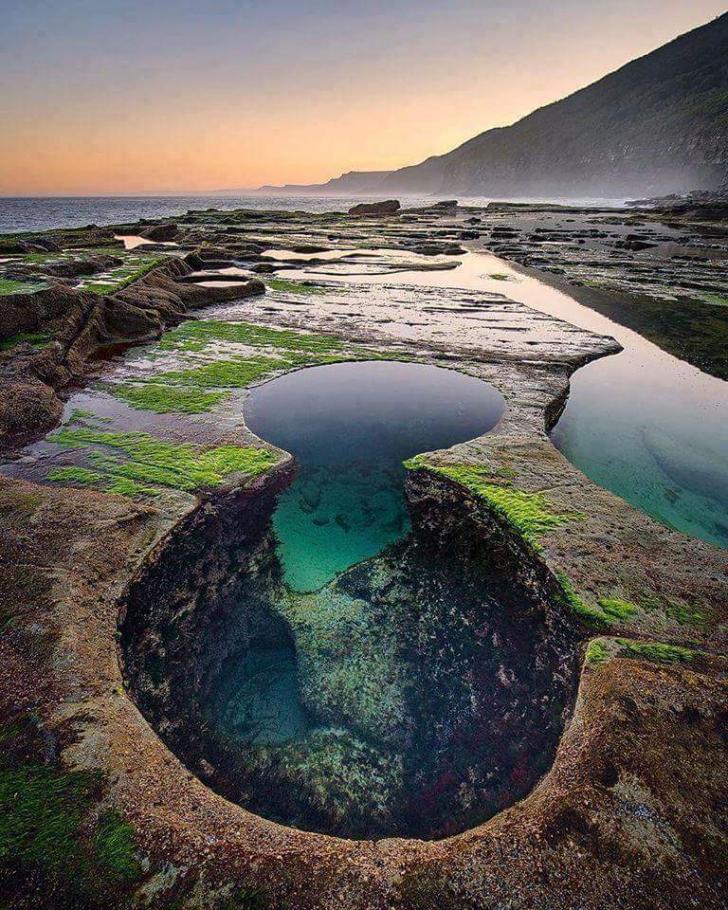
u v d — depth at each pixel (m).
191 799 3.65
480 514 7.29
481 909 3.00
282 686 5.68
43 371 11.51
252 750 4.96
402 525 7.61
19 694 4.21
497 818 3.61
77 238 39.94
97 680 4.46
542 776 4.23
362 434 10.06
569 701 4.62
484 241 47.66
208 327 17.19
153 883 3.12
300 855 3.32
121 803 3.51
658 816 3.34
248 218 70.81
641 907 2.93
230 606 6.33
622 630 5.01
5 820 3.37
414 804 4.52
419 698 5.44
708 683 4.28
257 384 12.20
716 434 10.93
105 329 15.38
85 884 3.09
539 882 3.09
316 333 16.64
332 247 40.22
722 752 3.71
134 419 10.17
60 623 4.87
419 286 25.53
